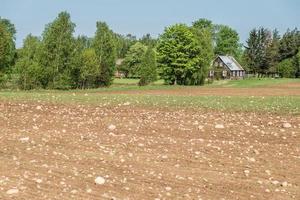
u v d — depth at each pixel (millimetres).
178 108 22656
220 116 19797
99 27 87562
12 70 77625
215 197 8914
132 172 10453
